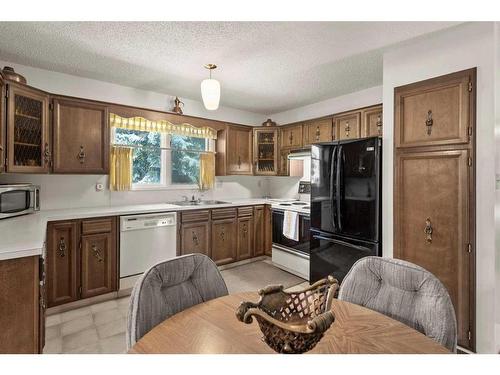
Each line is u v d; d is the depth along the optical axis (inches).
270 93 144.6
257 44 91.1
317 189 120.7
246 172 172.7
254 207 162.1
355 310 46.0
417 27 80.3
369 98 136.7
